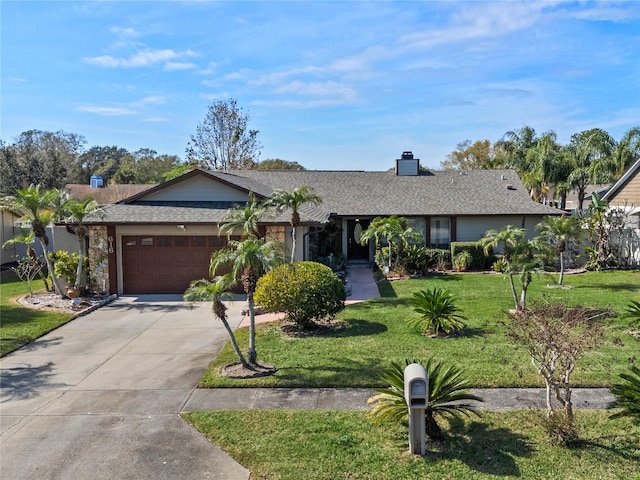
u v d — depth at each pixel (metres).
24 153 38.53
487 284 17.30
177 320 12.91
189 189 17.84
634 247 20.69
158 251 16.42
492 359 8.88
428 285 17.28
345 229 23.80
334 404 7.20
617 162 33.03
